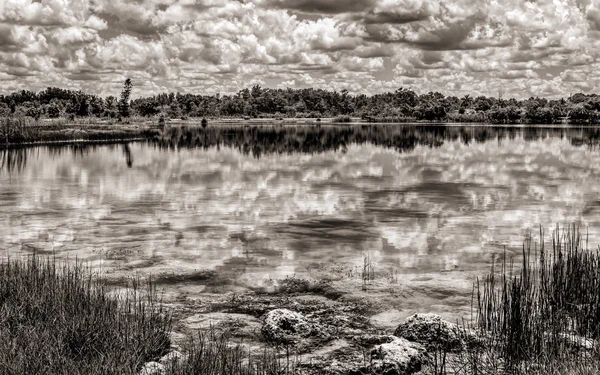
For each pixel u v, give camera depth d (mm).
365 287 12672
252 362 8797
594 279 10938
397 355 8523
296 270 13969
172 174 33594
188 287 12680
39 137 59531
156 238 17172
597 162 40938
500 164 39719
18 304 9547
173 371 7504
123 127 87188
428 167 37875
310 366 8742
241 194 25844
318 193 26188
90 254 15297
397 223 19406
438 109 165125
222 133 88375
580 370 7434
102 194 25766
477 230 18312
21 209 21906
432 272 13750
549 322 9570
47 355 7629
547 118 139375
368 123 154875
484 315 10117
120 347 8086
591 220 19875
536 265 14133
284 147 57312
